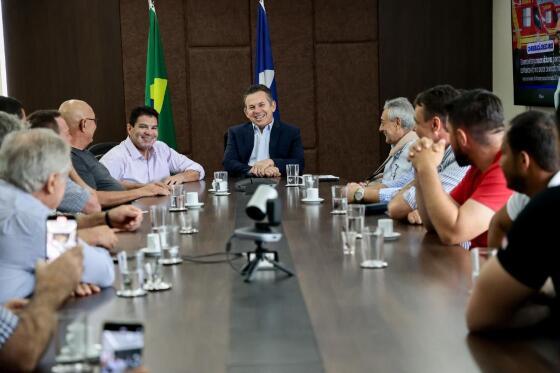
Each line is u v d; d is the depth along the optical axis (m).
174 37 8.20
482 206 3.15
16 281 2.55
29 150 2.64
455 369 1.78
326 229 3.58
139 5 8.16
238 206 4.46
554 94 6.47
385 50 8.28
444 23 8.23
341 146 8.39
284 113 8.34
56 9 8.12
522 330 2.04
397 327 2.09
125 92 8.23
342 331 2.07
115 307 2.37
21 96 8.16
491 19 8.20
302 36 8.26
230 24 8.23
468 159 3.28
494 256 2.03
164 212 3.33
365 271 2.72
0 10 8.08
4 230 2.55
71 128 5.32
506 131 2.34
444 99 3.87
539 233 1.94
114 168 5.92
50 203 2.71
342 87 8.33
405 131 5.10
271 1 8.21
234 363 1.86
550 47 6.50
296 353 1.92
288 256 3.00
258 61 7.66
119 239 3.47
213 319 2.21
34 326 1.91
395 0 8.23
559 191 1.96
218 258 2.99
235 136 6.34
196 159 8.36
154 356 1.92
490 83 8.26
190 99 8.29
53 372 1.80
